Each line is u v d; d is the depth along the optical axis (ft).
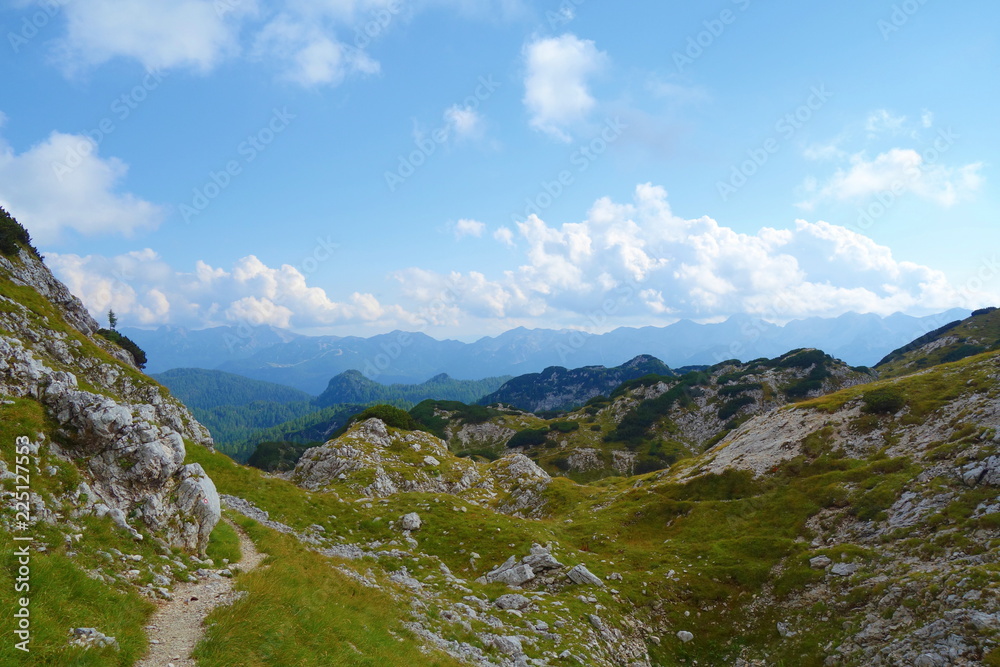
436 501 188.44
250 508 146.30
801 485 183.52
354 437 281.54
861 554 132.05
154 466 78.23
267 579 71.67
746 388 636.89
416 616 92.68
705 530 178.50
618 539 187.42
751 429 258.16
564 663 96.02
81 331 226.99
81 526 62.95
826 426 211.61
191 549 77.46
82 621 46.83
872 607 110.22
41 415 73.77
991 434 152.56
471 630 97.86
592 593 133.59
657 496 217.77
